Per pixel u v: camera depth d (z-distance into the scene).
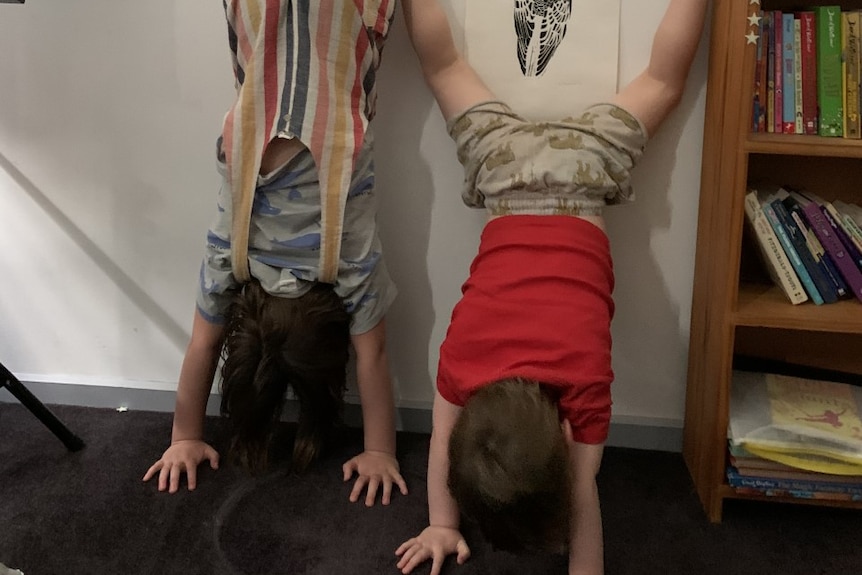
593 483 1.06
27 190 1.45
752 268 1.31
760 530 1.22
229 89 1.34
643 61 1.24
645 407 1.43
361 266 1.24
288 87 1.15
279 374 1.24
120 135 1.39
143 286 1.49
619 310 1.37
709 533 1.22
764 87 1.10
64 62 1.36
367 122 1.21
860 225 1.19
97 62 1.35
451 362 1.12
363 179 1.22
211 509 1.26
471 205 1.27
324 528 1.22
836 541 1.20
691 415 1.35
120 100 1.37
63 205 1.45
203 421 1.40
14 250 1.50
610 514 1.26
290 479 1.33
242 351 1.23
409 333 1.44
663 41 1.16
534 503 0.92
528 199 1.17
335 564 1.15
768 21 1.09
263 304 1.23
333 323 1.26
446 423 1.13
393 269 1.41
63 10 1.33
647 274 1.35
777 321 1.13
